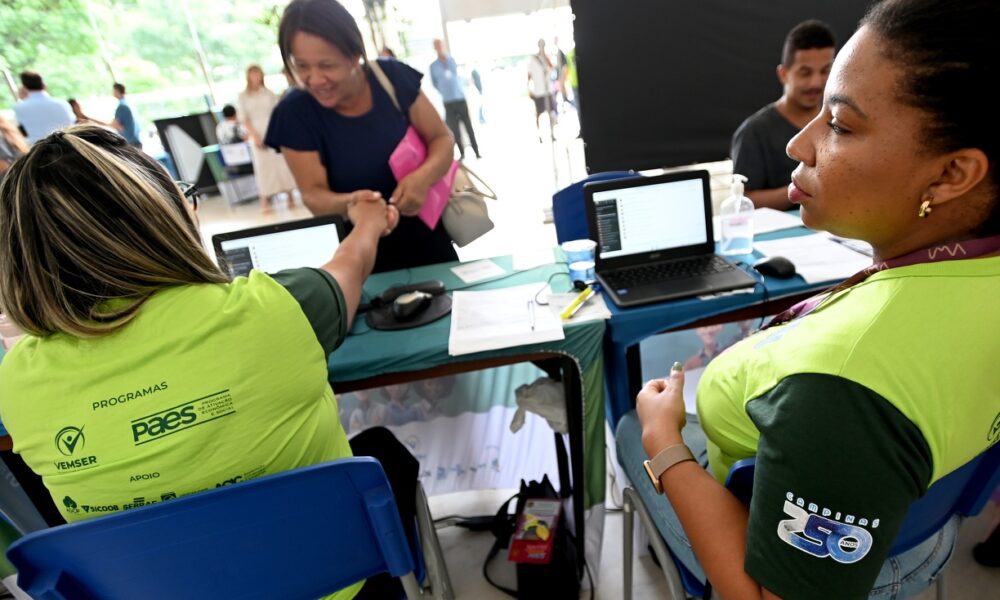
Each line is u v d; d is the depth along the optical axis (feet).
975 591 3.90
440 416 5.94
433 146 5.43
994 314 1.35
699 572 2.52
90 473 1.92
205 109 20.43
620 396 4.58
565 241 5.76
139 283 1.94
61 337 1.94
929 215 1.39
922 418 1.31
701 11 9.63
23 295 1.85
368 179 5.31
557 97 11.80
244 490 1.85
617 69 10.00
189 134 18.66
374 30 12.25
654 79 10.10
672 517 2.82
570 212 5.67
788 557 1.44
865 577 1.39
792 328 1.73
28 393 1.92
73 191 1.81
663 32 9.77
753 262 4.23
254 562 2.10
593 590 4.18
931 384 1.32
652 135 10.53
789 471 1.41
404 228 5.52
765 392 1.58
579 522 4.11
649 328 3.76
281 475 1.86
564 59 11.40
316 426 2.32
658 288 3.88
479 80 15.01
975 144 1.21
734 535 1.69
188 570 2.03
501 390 6.07
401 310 3.95
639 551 4.47
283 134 5.06
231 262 4.23
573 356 3.64
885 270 1.50
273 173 16.70
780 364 1.57
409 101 5.29
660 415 2.27
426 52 14.06
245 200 18.47
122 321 1.88
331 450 2.46
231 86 20.15
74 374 1.89
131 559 1.93
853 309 1.49
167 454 1.90
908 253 1.51
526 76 12.25
